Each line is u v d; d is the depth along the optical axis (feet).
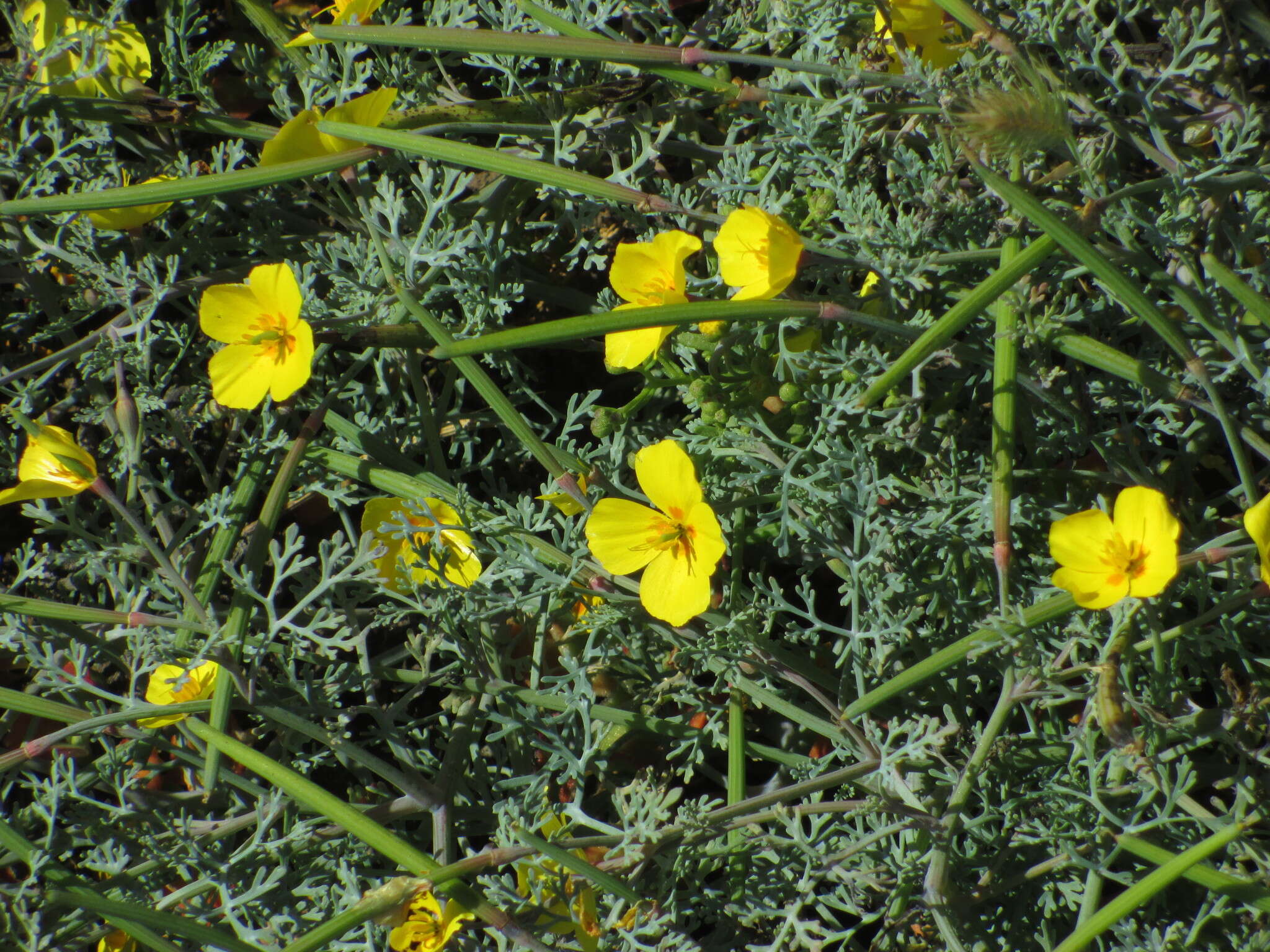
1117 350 3.65
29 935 3.59
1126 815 3.57
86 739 3.73
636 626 3.70
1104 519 3.48
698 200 3.74
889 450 3.70
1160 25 3.76
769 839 3.60
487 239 3.74
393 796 3.76
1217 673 3.67
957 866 3.61
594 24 3.76
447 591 3.66
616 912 3.55
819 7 3.69
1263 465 3.73
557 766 3.66
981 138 3.44
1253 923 3.59
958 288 3.65
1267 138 3.68
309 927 3.60
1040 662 3.55
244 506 3.68
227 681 3.59
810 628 3.66
